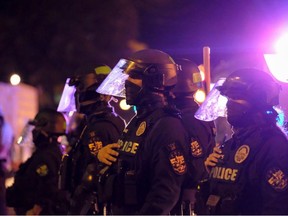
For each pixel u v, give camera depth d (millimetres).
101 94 12008
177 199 9484
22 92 26891
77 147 11961
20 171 14047
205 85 12430
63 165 12094
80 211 11172
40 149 14047
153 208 9320
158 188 9367
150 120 9750
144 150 9656
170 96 10133
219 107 10305
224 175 9203
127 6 34719
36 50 36781
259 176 8898
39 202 13688
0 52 37969
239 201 8961
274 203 8711
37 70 36531
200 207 9555
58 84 36406
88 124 11914
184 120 11273
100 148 11508
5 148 21672
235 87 9195
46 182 13734
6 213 17734
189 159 10086
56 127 14156
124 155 9891
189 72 11820
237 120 9250
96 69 12141
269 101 9203
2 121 21547
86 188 11031
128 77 10094
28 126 14992
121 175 9828
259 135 9039
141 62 9977
